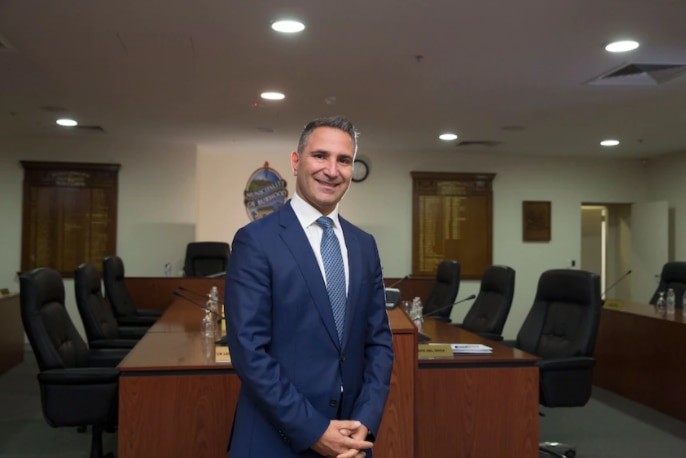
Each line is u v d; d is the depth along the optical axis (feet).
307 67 12.42
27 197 22.12
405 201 24.71
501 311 13.57
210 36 10.59
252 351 4.48
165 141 22.24
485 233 25.08
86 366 10.50
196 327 11.78
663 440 12.66
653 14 9.41
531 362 9.20
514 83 13.56
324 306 4.76
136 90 14.49
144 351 9.19
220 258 21.79
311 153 4.89
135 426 8.05
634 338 15.65
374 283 5.28
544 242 25.63
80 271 12.35
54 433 12.64
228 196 24.13
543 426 13.61
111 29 10.29
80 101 15.74
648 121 17.79
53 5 9.28
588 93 14.43
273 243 4.77
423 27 10.05
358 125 18.83
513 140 21.58
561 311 11.46
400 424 7.95
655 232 24.70
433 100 15.28
